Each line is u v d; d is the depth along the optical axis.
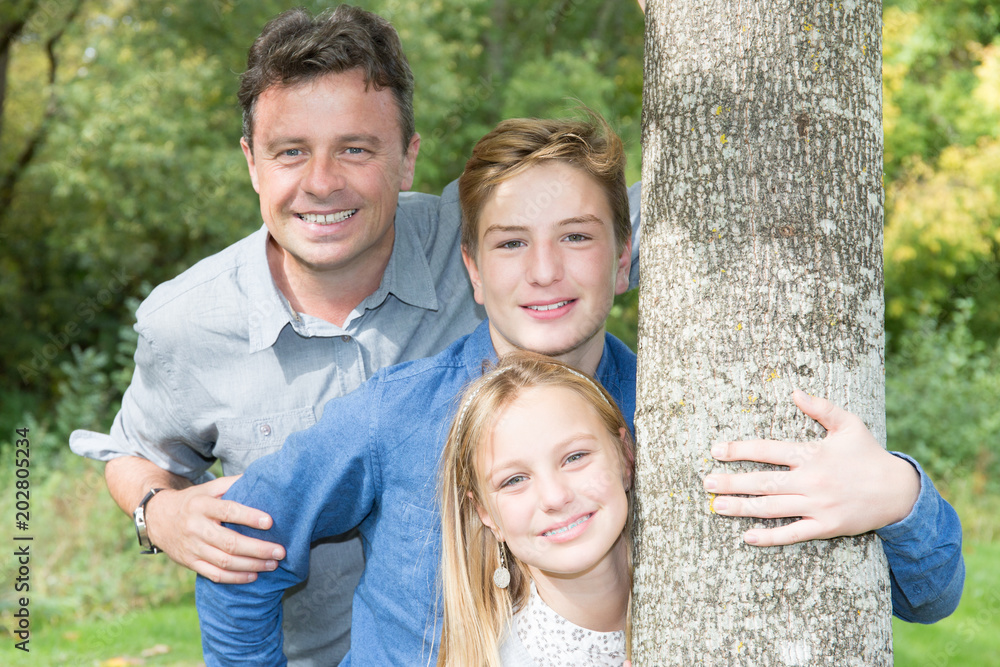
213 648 1.99
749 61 1.42
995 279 14.83
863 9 1.47
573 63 10.84
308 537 1.84
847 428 1.38
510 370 1.70
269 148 2.21
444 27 11.66
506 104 10.91
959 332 10.16
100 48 10.73
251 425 2.43
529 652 1.70
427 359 1.91
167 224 10.80
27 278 13.48
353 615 1.99
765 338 1.40
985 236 13.70
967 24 13.50
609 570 1.71
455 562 1.71
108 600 5.95
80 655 4.82
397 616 1.82
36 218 13.24
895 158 13.78
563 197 1.73
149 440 2.61
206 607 1.96
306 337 2.41
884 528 1.41
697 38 1.45
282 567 1.89
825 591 1.39
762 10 1.42
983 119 13.27
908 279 13.89
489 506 1.66
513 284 1.76
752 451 1.38
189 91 10.33
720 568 1.41
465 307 2.62
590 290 1.76
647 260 1.55
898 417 9.24
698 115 1.45
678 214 1.47
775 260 1.40
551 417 1.62
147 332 2.41
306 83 2.15
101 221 11.75
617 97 12.42
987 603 5.96
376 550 1.84
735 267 1.42
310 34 2.14
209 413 2.46
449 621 1.71
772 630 1.38
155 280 12.16
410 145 2.47
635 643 1.55
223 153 10.40
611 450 1.65
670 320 1.48
